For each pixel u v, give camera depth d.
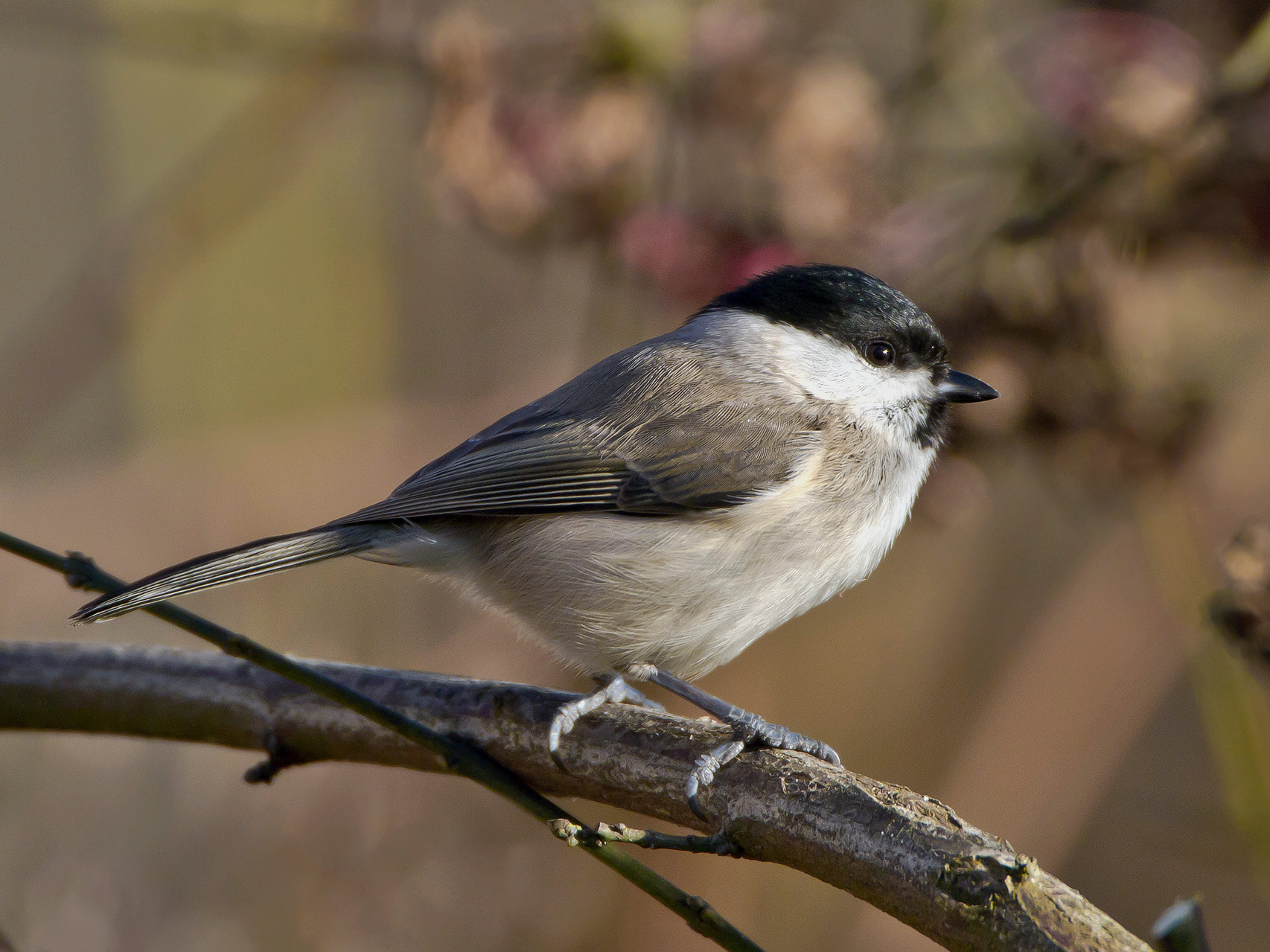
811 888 9.70
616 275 8.88
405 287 11.40
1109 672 9.99
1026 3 10.09
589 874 9.42
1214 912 9.95
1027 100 8.91
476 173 8.23
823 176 8.34
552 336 11.23
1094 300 8.16
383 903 8.97
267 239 11.28
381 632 10.27
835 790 4.42
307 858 9.00
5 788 8.90
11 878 8.64
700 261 8.29
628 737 5.15
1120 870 10.12
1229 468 9.51
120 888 8.71
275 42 9.33
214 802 9.12
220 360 11.13
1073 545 10.76
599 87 8.29
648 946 9.31
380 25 9.69
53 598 10.09
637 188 8.37
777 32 8.80
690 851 4.61
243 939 8.75
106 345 10.74
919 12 10.10
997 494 10.95
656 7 8.49
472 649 9.86
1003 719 10.09
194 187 10.45
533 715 5.39
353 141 11.51
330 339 11.25
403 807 9.26
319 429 10.80
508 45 8.40
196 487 10.54
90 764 9.04
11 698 5.94
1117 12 8.57
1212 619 6.20
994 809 9.80
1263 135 8.02
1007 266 8.26
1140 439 8.31
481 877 9.20
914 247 8.46
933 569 10.91
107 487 10.48
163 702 5.86
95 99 12.26
